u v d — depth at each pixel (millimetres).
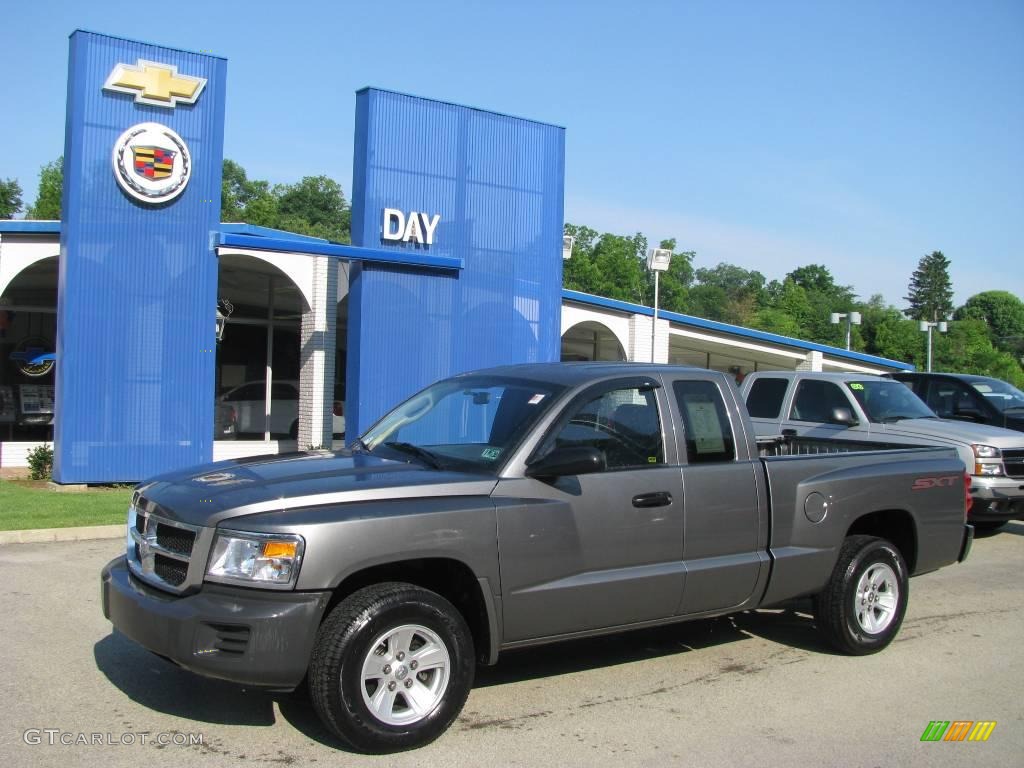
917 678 6094
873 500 6543
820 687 5871
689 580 5625
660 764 4637
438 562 4953
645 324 22266
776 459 6168
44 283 18812
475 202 16531
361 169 15594
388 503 4738
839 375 12102
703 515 5707
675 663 6312
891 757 4809
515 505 5004
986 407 13789
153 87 13484
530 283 17172
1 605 7145
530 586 5035
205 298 14016
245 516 4504
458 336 16312
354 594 4609
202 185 13938
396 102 15703
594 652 6531
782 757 4766
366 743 4520
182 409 13852
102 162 13289
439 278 16078
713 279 113250
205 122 13945
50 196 56438
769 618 7562
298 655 4383
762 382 12633
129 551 5109
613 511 5344
